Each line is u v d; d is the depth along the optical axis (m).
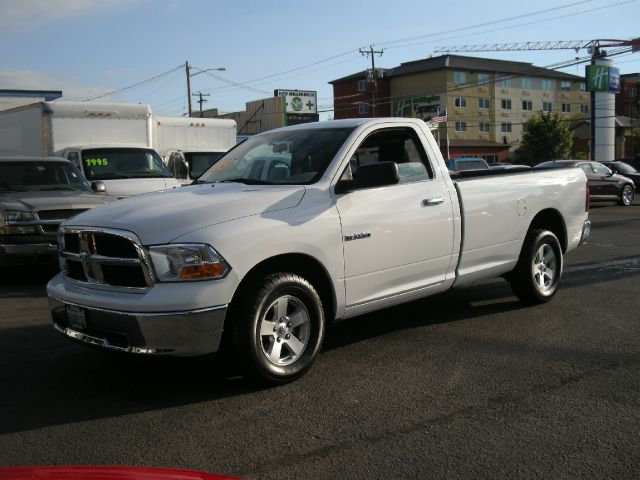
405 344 5.73
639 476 3.36
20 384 4.77
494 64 74.56
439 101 70.94
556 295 7.70
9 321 6.69
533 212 6.83
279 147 5.62
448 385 4.69
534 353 5.45
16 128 14.88
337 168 5.11
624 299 7.43
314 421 4.06
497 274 6.61
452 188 5.90
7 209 8.43
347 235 4.96
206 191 5.09
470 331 6.15
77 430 3.96
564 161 22.30
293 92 59.50
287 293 4.61
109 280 4.45
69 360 5.34
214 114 64.44
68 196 9.20
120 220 4.43
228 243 4.27
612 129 57.84
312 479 3.34
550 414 4.15
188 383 4.76
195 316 4.12
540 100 79.00
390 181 4.85
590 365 5.12
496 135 74.75
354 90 77.94
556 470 3.42
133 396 4.52
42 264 8.65
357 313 5.24
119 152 13.31
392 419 4.09
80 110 13.62
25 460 3.56
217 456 3.60
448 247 5.83
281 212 4.65
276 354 4.61
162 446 3.73
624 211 20.58
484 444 3.73
